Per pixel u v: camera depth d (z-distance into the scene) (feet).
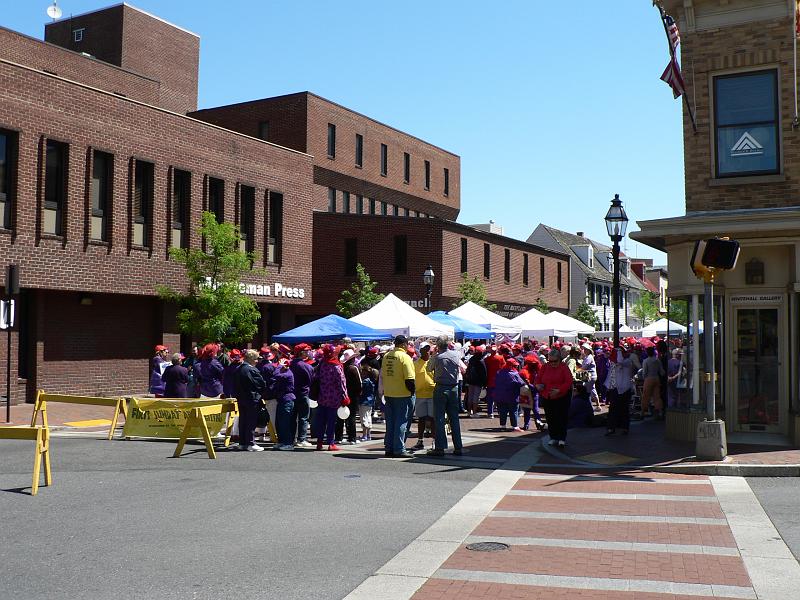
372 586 19.83
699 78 47.52
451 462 41.70
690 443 46.34
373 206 150.41
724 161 46.98
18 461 40.73
